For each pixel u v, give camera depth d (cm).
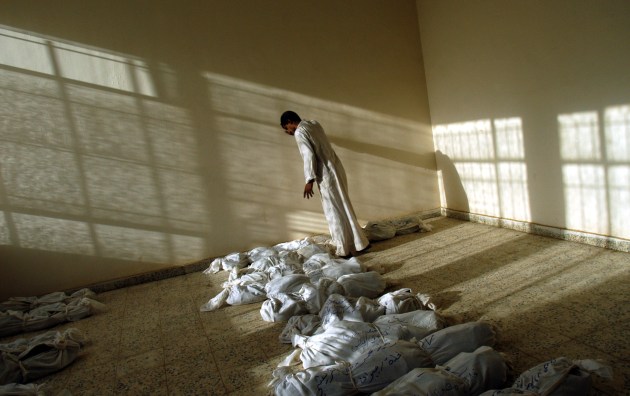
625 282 304
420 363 214
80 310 394
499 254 406
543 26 392
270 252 484
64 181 449
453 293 337
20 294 443
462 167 541
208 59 484
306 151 444
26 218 441
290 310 331
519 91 432
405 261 433
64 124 445
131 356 307
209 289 430
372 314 288
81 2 442
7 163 431
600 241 377
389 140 568
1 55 424
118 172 465
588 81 362
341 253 465
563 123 392
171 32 470
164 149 477
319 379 211
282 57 511
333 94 536
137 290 455
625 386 201
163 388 260
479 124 497
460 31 497
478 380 195
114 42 454
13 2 424
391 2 553
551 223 428
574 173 392
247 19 495
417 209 590
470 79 497
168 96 473
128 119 464
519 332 263
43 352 300
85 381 280
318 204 539
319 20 523
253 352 289
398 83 566
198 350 303
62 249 454
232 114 498
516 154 452
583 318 267
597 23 345
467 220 546
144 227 478
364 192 563
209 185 496
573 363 192
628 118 336
